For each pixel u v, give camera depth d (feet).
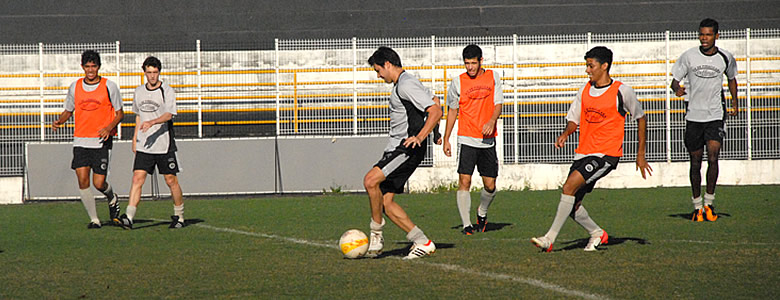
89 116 103.60
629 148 177.06
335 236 91.09
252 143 165.07
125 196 162.09
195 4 266.98
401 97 70.64
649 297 52.80
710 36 102.22
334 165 165.68
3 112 210.18
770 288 55.42
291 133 187.11
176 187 103.76
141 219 116.98
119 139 169.27
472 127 92.73
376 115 186.29
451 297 53.83
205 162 163.94
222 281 61.31
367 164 165.68
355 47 195.21
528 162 175.52
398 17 266.16
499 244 80.89
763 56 220.43
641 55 221.25
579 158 73.97
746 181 176.65
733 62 102.68
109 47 221.25
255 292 56.65
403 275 62.49
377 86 186.39
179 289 58.29
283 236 91.61
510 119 180.45
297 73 213.25
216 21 265.95
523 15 264.72
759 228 92.38
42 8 264.72
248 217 117.50
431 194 159.02
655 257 69.92
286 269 66.59
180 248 81.71
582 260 68.74
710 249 74.74
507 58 218.38
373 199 71.67
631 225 97.25
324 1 267.80
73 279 63.31
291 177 165.27
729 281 58.13
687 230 91.20
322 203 140.36
